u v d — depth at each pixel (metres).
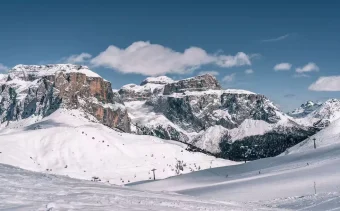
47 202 28.89
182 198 51.84
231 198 94.25
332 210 55.06
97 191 42.72
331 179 95.38
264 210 48.56
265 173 145.00
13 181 42.03
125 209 28.30
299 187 92.88
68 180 55.09
